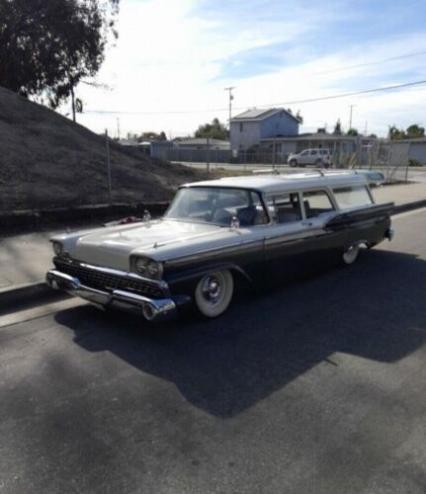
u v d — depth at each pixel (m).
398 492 2.19
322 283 5.71
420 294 5.29
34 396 3.08
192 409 2.91
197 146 56.38
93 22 28.03
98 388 3.18
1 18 25.33
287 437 2.61
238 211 4.93
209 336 4.06
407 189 17.78
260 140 53.84
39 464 2.41
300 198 5.46
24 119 15.91
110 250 4.14
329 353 3.72
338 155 24.52
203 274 4.11
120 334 4.12
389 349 3.80
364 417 2.81
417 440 2.58
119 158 15.65
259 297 5.13
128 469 2.36
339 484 2.24
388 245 8.11
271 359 3.61
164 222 5.21
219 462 2.41
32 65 27.22
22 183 10.84
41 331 4.21
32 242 7.20
